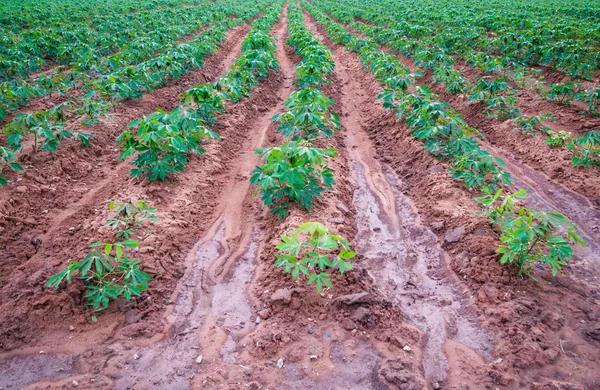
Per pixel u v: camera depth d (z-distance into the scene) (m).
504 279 3.80
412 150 6.87
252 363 3.09
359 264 4.30
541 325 3.32
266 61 11.30
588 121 7.53
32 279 3.80
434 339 3.37
